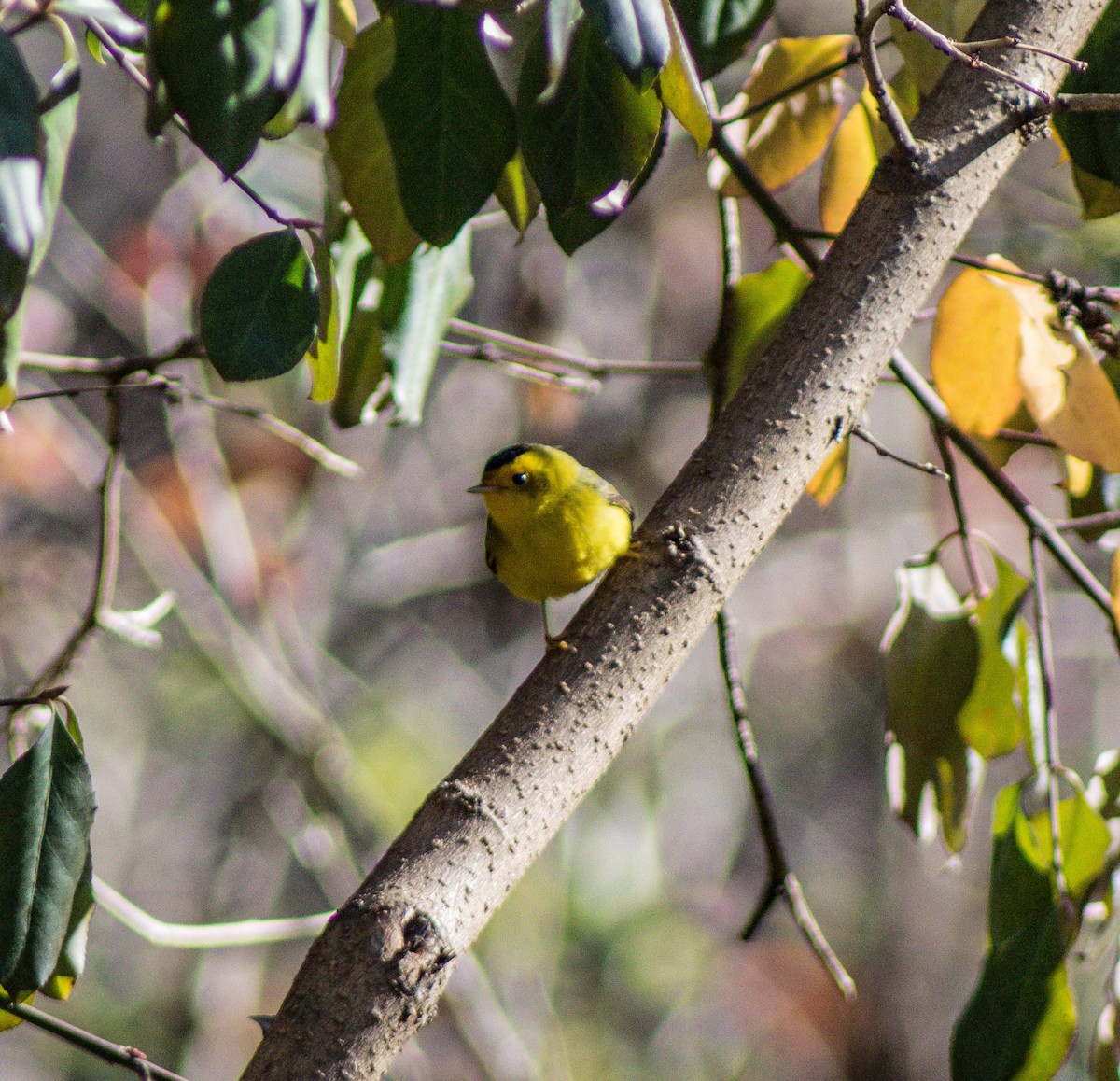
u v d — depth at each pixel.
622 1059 22.06
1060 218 18.50
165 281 16.33
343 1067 4.38
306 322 5.01
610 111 4.78
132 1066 4.93
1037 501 20.19
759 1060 22.69
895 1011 23.23
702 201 20.30
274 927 7.82
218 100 3.87
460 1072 15.44
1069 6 5.93
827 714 24.17
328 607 19.89
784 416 5.42
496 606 21.94
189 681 20.86
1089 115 6.35
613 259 20.31
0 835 4.91
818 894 23.91
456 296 6.86
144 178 18.34
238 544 17.08
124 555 19.77
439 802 4.84
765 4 5.88
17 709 6.80
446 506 20.94
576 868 22.56
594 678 5.10
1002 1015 6.11
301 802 15.60
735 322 8.05
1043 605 6.71
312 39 3.98
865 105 7.95
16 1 4.73
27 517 18.94
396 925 4.53
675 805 24.08
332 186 6.18
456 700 21.38
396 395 6.63
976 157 5.61
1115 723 22.97
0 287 4.21
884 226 5.55
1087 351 6.56
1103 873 6.77
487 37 5.00
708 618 5.30
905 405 20.28
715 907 23.95
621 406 20.09
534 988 19.28
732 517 5.34
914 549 21.39
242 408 8.14
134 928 7.49
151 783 21.11
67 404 17.31
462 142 5.03
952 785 7.36
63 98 4.65
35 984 4.81
